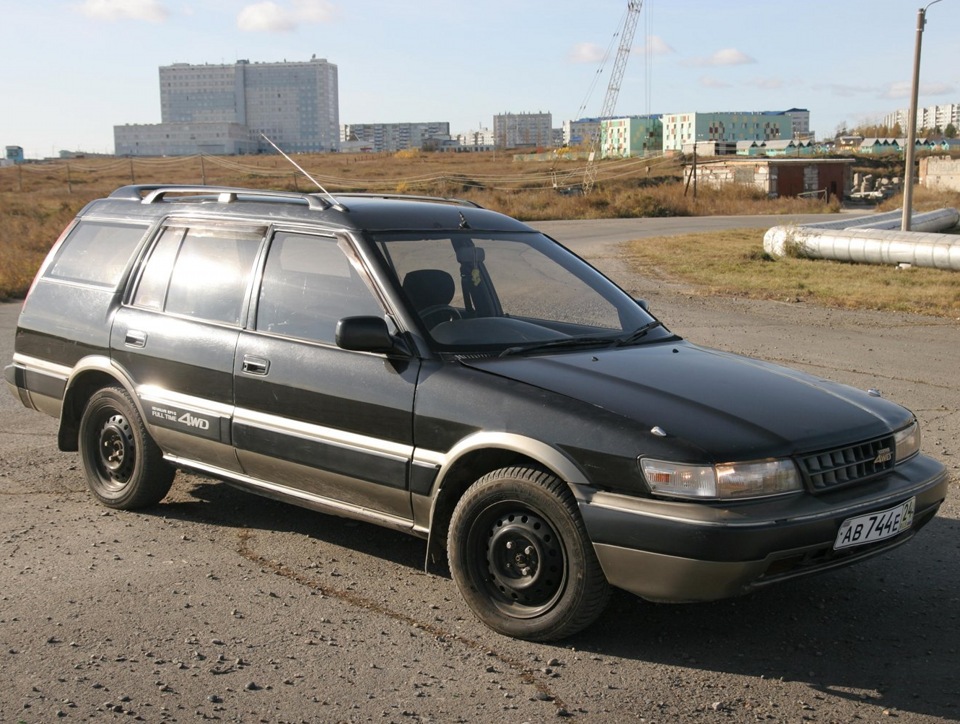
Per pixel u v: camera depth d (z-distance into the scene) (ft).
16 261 63.52
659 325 17.26
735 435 12.59
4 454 23.20
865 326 43.04
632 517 12.33
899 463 14.07
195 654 13.06
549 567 13.28
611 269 68.39
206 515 18.95
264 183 200.54
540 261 17.54
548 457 12.95
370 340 14.26
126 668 12.66
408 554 16.90
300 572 16.02
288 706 11.71
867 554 13.26
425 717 11.47
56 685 12.20
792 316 46.06
